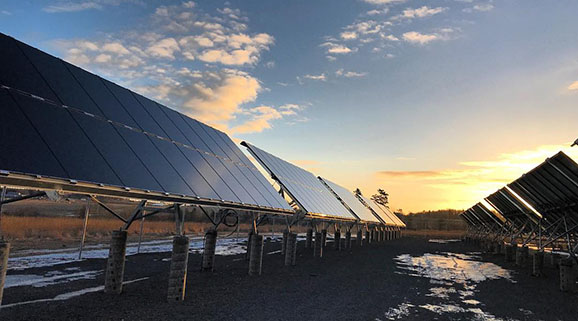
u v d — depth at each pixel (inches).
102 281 455.2
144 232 1505.9
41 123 263.7
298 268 679.1
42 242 941.8
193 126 567.2
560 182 626.5
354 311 384.2
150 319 306.0
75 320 291.3
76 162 265.3
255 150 771.4
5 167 207.5
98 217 1809.8
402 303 438.0
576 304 477.7
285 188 759.1
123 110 394.9
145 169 342.0
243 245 1113.4
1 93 251.0
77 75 357.7
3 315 297.4
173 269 366.9
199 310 344.2
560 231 862.5
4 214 1466.5
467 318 384.8
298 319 339.6
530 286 614.9
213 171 494.6
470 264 936.3
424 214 5861.2
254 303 386.6
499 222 1405.0
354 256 982.4
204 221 2422.5
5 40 292.7
